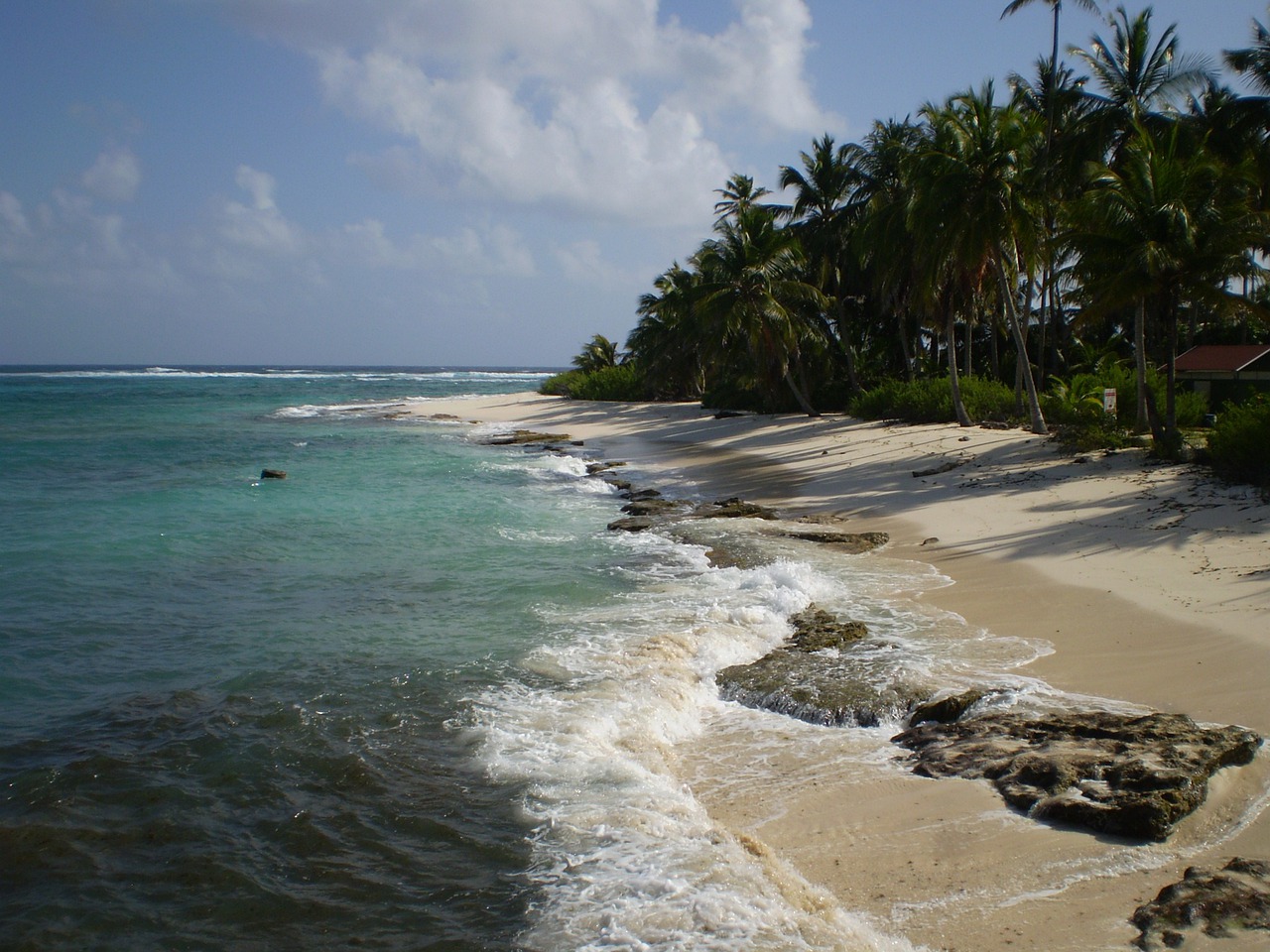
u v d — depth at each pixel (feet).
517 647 33.47
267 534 56.54
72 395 250.98
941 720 25.71
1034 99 106.93
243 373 634.43
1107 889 16.67
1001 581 39.73
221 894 18.17
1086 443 69.46
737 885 17.53
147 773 23.43
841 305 135.74
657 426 137.59
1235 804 19.27
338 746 24.90
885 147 122.01
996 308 122.83
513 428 145.79
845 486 69.87
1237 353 104.73
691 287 161.89
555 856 19.12
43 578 44.42
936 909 16.58
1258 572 35.78
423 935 16.61
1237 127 87.40
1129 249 62.69
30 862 19.31
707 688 29.76
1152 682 26.73
